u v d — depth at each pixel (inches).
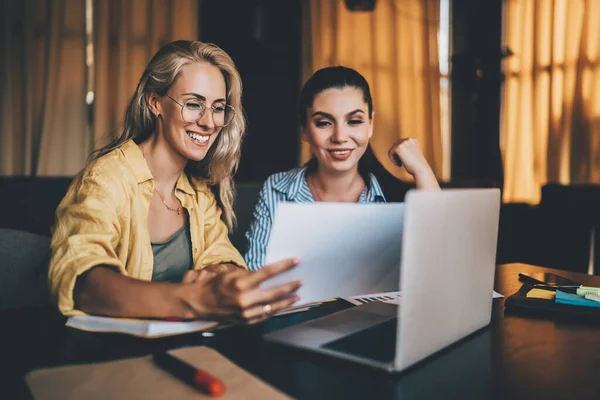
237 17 161.9
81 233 39.4
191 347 27.4
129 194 45.7
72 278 33.6
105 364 25.1
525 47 173.9
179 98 47.8
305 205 28.4
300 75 171.8
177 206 52.7
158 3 155.9
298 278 30.9
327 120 55.2
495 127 179.8
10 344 29.4
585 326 33.6
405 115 183.8
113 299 31.8
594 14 162.6
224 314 29.2
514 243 136.2
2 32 143.9
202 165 54.2
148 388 22.4
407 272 24.1
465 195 27.8
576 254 109.0
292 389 23.4
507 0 176.6
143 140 51.3
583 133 165.5
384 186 62.7
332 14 174.6
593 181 164.4
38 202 88.4
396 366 24.9
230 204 57.1
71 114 151.6
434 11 181.6
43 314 35.7
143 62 156.1
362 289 34.3
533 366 26.5
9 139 146.0
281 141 170.7
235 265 49.5
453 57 163.2
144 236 47.2
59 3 148.9
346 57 178.1
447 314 28.0
